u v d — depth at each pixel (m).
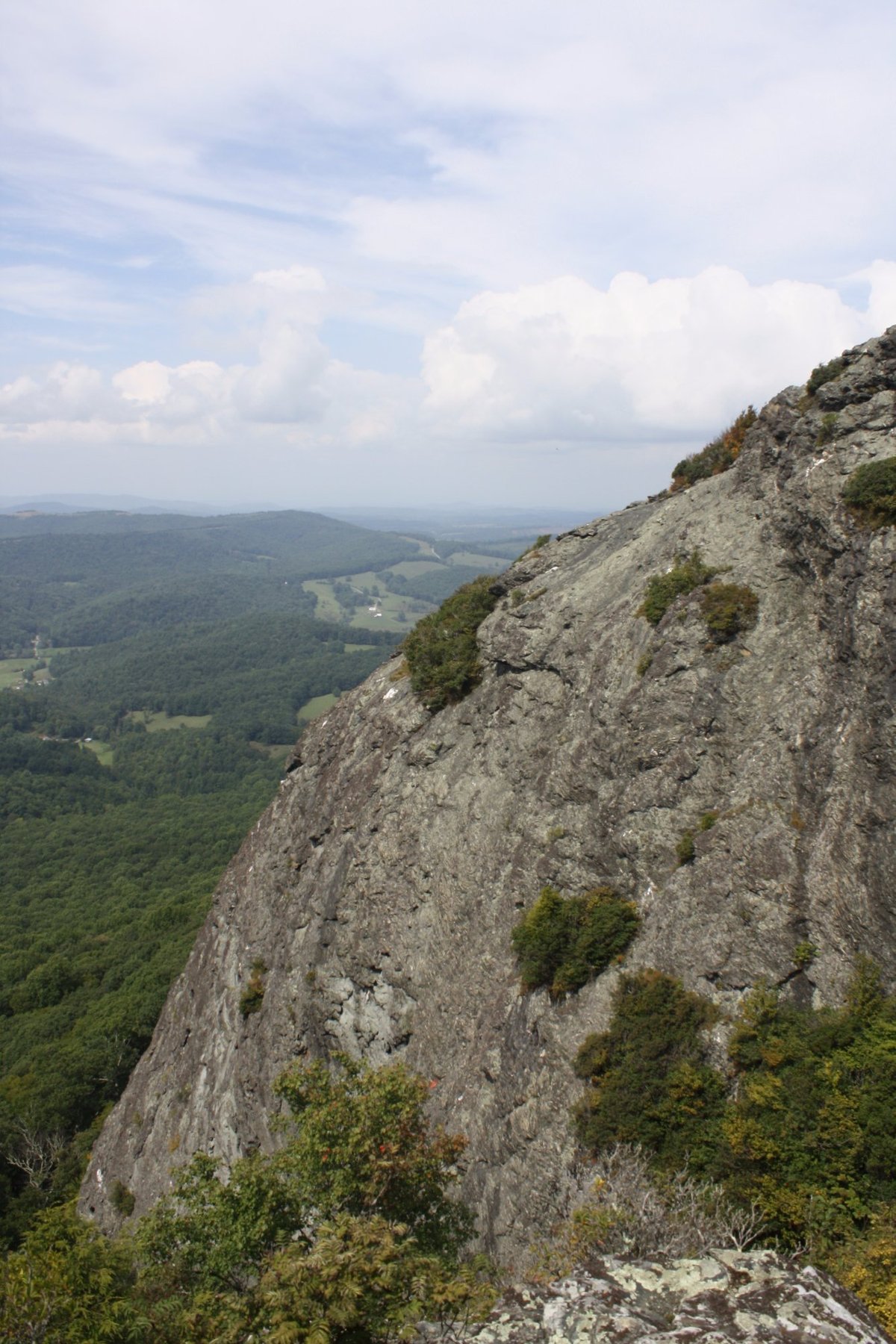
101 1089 55.19
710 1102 15.34
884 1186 12.98
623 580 25.91
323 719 38.09
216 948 37.66
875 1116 13.35
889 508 17.56
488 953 22.25
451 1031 22.25
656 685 21.11
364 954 26.19
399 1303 10.18
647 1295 11.13
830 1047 14.54
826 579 19.06
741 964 16.55
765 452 22.78
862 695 16.92
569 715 24.03
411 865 26.30
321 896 29.66
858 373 20.38
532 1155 17.27
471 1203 18.12
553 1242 14.33
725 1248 12.56
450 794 26.80
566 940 19.78
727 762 19.31
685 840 18.94
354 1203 12.67
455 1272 12.47
